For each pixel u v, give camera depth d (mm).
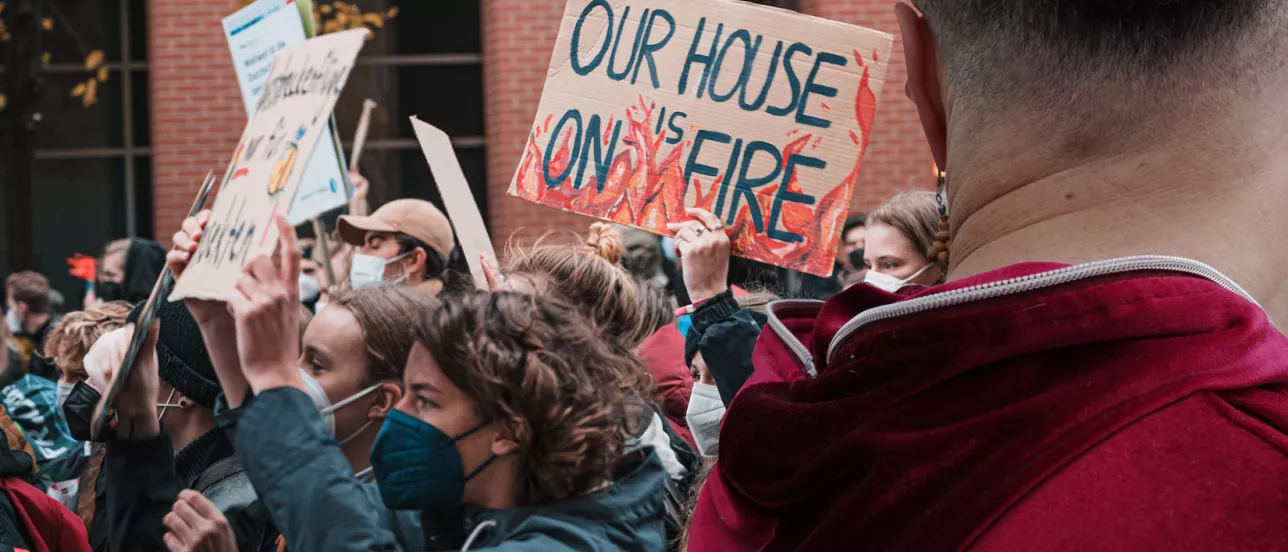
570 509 1793
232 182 2078
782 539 796
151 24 8977
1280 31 761
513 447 1758
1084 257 763
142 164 9805
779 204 2676
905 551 700
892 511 716
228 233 2008
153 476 2354
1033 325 716
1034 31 791
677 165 2721
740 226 2691
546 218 8758
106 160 9797
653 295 3443
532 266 3064
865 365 765
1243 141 753
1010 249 795
